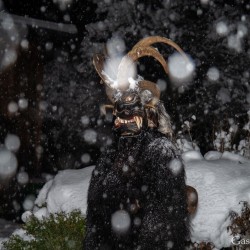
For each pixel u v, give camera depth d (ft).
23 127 34.63
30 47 35.01
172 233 10.75
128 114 11.25
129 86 11.41
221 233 12.78
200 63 26.32
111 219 11.14
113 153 11.44
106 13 31.19
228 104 25.27
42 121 38.11
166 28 27.53
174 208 10.75
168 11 27.43
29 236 14.26
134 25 28.53
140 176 11.01
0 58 32.71
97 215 11.32
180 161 11.05
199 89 25.79
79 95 39.17
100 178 11.39
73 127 39.81
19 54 34.01
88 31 30.71
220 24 26.35
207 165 14.37
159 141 11.06
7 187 31.09
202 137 24.82
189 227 11.16
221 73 26.05
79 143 40.16
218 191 13.25
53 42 39.19
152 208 10.79
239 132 19.25
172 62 26.27
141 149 11.11
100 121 39.32
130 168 11.12
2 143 32.91
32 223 14.12
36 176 35.81
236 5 26.89
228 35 26.35
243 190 13.16
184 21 27.02
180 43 26.81
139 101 11.30
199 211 13.01
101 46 31.09
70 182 15.08
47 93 40.09
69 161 39.99
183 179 11.02
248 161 15.56
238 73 26.07
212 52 26.35
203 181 13.62
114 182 11.18
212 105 25.43
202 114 25.26
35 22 34.12
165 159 10.87
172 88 26.20
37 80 35.88
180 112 25.52
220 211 12.91
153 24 27.94
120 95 11.48
